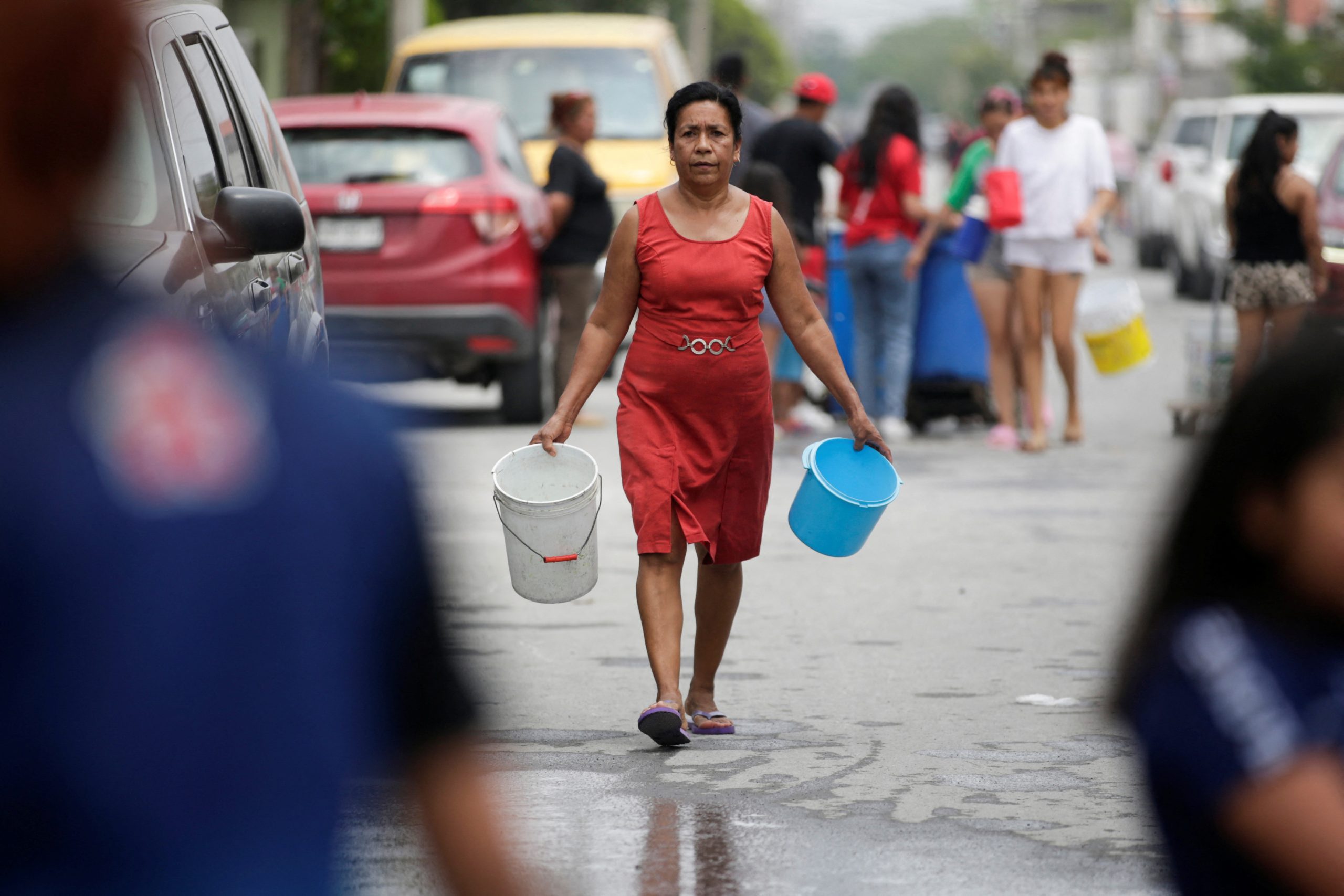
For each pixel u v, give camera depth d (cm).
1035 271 3431
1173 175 7400
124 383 416
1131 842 1282
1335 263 3728
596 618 2116
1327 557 561
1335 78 11144
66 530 407
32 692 407
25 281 429
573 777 1456
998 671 1841
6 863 412
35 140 427
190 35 1738
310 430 432
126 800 411
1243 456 570
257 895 420
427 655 451
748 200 1591
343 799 439
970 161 3531
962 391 3712
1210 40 17988
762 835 1302
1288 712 539
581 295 3716
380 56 7100
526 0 11806
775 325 3597
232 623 416
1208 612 564
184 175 1484
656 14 14225
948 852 1262
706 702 1630
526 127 4647
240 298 1495
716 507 1594
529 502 1538
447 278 3512
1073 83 3419
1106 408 4278
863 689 1775
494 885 473
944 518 2778
